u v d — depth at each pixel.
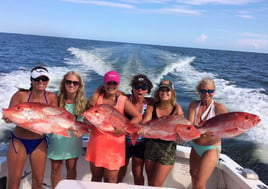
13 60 20.47
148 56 22.16
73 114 3.01
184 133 2.83
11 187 2.77
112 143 2.73
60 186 1.99
